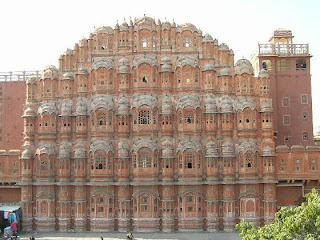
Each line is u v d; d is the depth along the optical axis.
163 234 67.44
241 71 74.00
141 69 73.31
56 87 76.44
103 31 76.31
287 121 81.75
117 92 74.06
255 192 70.31
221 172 70.88
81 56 76.56
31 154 73.44
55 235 67.94
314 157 72.56
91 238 65.12
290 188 73.38
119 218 70.06
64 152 71.88
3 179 76.25
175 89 73.69
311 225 35.53
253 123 72.00
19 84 86.69
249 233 39.72
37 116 75.19
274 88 82.25
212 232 68.69
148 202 69.62
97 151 70.44
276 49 83.50
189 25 75.75
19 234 69.19
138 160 69.81
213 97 72.94
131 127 72.50
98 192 70.38
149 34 75.31
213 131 71.56
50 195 72.06
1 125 86.00
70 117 73.94
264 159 70.69
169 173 69.62
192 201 69.62
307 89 82.31
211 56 75.25
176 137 71.81
